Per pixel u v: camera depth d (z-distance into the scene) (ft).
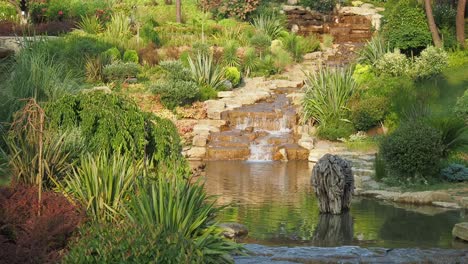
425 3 95.30
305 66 106.01
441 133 59.47
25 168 33.71
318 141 78.48
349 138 78.23
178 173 37.19
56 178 34.12
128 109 38.27
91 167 32.96
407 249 36.63
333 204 46.96
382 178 58.65
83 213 30.99
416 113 74.38
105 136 37.32
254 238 40.09
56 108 38.06
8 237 29.68
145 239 25.02
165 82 86.58
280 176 63.67
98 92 38.63
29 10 116.06
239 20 124.16
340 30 121.39
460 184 56.80
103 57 93.56
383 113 78.02
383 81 84.12
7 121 47.32
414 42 93.76
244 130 81.76
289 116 82.64
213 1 126.21
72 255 25.14
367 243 39.14
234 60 100.37
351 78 83.46
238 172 66.03
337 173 47.06
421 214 47.26
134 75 91.25
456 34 98.53
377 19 122.11
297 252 35.70
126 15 116.47
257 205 49.70
